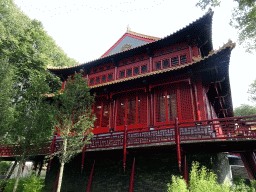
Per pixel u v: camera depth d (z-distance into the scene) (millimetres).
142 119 16203
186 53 18703
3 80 16078
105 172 15055
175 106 15297
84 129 12938
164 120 15266
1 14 29875
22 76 28984
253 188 10547
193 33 18047
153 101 16344
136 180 13359
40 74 29719
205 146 11195
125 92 17812
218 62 13336
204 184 8312
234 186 10047
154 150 12742
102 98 19219
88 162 16406
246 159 13172
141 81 16344
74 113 13422
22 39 30094
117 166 14711
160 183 12438
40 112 13414
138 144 12297
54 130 13203
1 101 15352
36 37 31516
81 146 13883
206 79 15047
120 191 13609
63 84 26625
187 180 11055
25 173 26312
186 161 12289
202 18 16125
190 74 14539
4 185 16141
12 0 33344
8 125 14414
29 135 13016
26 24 34156
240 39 14891
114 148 13203
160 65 19766
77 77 14484
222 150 11773
